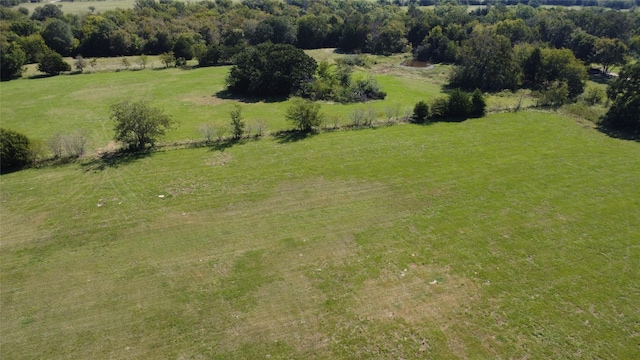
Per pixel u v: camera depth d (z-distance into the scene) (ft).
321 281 69.72
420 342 57.82
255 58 205.77
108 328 60.29
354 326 60.59
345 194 97.71
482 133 136.15
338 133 135.33
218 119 161.38
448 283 69.15
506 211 90.63
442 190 99.60
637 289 68.03
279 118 162.20
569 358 55.26
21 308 63.87
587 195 97.66
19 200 94.94
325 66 211.41
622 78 147.95
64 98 189.67
